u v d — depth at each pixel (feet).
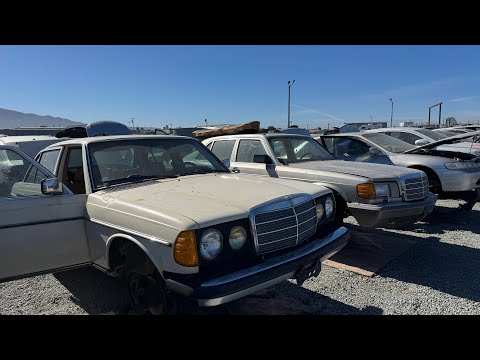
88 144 13.01
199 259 8.66
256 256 9.55
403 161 24.27
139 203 10.16
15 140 32.14
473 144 32.35
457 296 12.41
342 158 26.50
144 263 9.91
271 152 19.79
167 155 14.33
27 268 10.54
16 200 10.35
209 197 10.43
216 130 30.66
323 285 13.38
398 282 13.60
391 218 15.75
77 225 11.44
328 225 12.37
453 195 23.54
